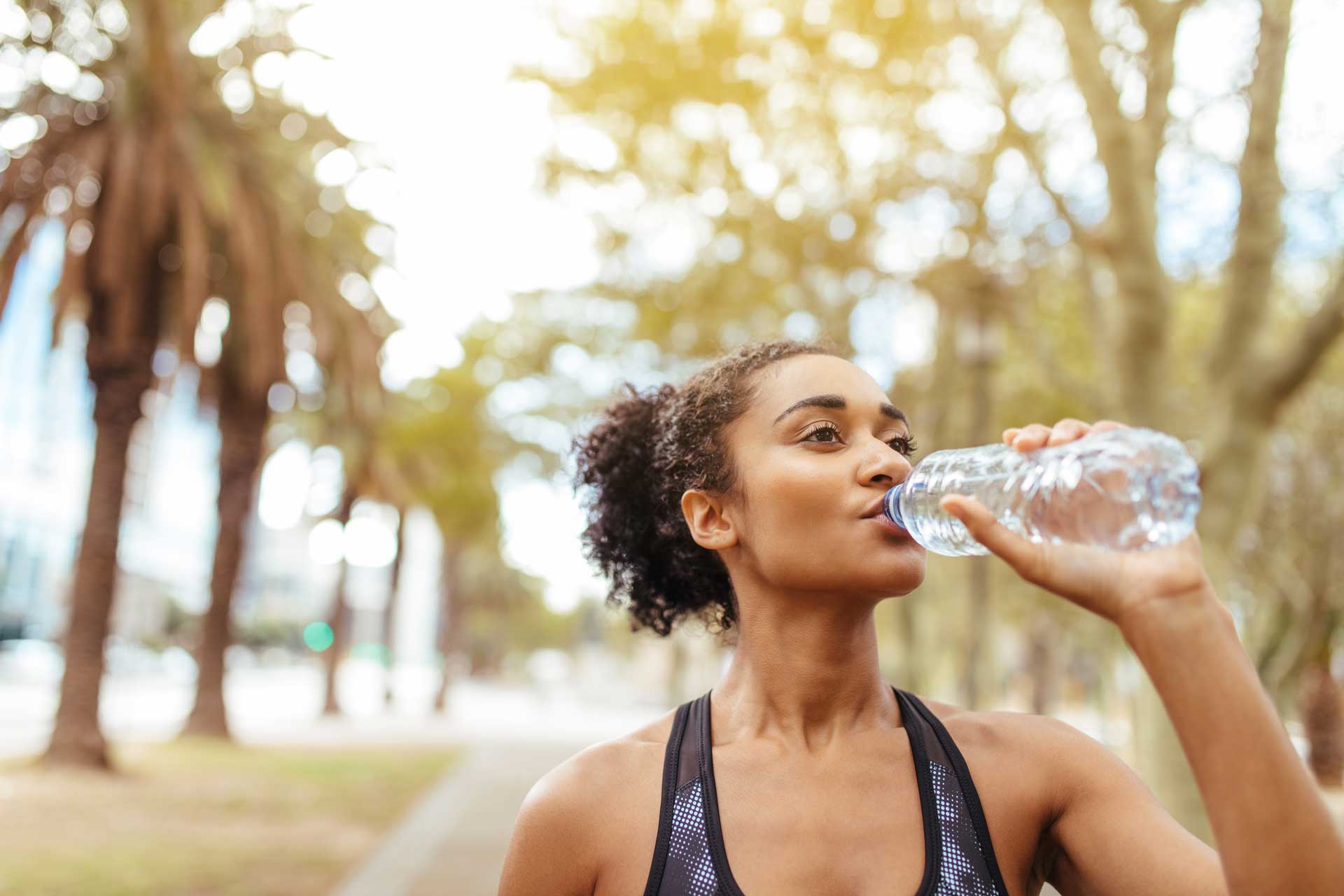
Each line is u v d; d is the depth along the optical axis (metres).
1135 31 5.26
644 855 1.25
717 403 1.46
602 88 7.81
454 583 29.88
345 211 13.09
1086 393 6.46
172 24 9.28
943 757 1.30
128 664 34.06
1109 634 10.04
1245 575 11.36
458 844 9.45
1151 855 1.18
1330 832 0.89
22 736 16.48
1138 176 4.80
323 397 15.97
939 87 7.41
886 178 7.92
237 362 14.34
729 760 1.31
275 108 11.92
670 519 1.74
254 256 11.48
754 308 8.96
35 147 10.64
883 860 1.22
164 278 12.05
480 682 61.62
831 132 7.89
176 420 50.38
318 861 8.36
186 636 48.34
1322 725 15.50
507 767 15.74
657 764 1.33
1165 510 0.96
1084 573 0.96
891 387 9.38
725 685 1.44
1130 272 4.84
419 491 21.89
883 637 13.11
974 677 10.77
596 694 39.34
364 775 13.88
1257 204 4.62
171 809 10.30
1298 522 11.12
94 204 10.90
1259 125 4.60
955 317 8.67
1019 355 10.55
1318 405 11.37
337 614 25.66
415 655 79.00
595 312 10.41
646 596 1.97
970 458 1.18
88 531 12.18
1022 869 1.26
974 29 6.33
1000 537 0.98
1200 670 0.92
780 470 1.33
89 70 10.36
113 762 12.24
